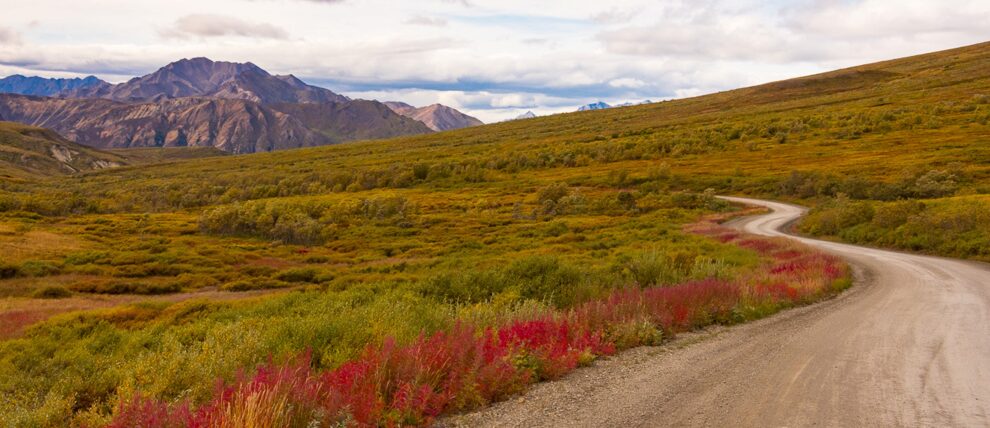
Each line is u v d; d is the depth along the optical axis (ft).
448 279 55.67
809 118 508.12
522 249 155.43
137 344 45.06
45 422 22.34
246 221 234.79
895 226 126.93
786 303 45.93
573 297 46.37
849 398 21.25
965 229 107.04
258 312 58.13
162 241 205.46
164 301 98.99
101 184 581.53
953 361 27.25
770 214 216.74
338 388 19.34
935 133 376.89
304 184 439.22
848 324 37.58
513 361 23.65
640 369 25.58
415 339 25.93
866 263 84.69
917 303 47.75
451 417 19.34
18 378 32.89
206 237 222.48
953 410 19.94
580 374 24.85
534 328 28.43
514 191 358.43
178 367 25.02
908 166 276.00
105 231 229.04
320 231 222.28
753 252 97.09
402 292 54.44
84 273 138.10
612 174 375.86
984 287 58.95
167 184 518.78
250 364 25.99
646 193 303.68
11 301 105.19
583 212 260.62
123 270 140.97
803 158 363.35
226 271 143.64
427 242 195.83
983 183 220.23
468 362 22.50
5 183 565.12
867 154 342.23
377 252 176.14
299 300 63.57
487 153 600.39
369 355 22.24
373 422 17.97
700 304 38.91
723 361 27.12
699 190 306.55
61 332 63.05
